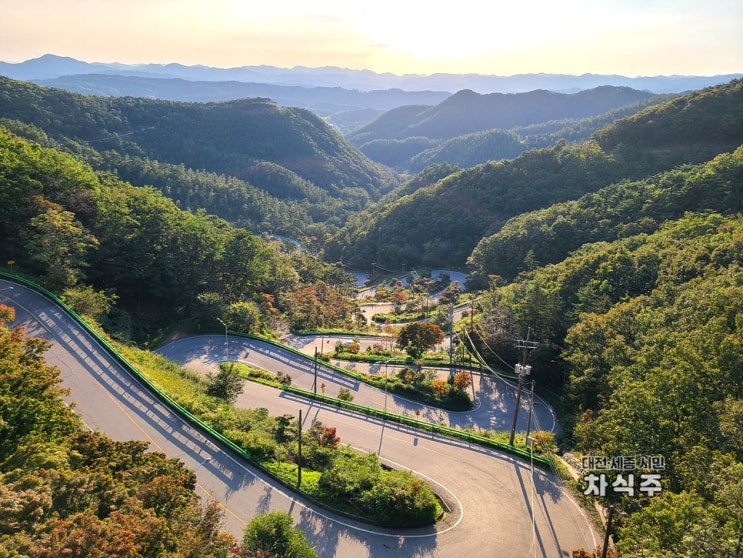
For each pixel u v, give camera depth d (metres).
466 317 79.00
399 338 62.75
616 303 52.72
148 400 39.03
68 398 37.84
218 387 44.03
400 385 53.31
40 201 57.28
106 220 62.97
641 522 21.34
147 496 21.33
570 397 46.53
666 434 25.53
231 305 67.56
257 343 63.50
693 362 27.45
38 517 16.39
